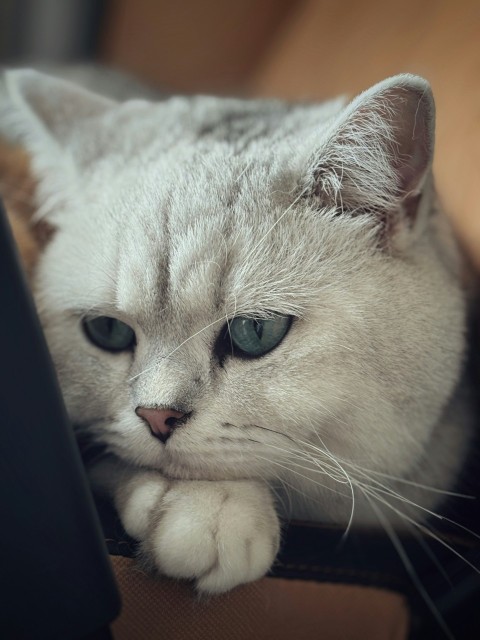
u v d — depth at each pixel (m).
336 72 0.30
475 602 0.20
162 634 0.18
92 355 0.21
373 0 0.30
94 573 0.15
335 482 0.21
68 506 0.15
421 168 0.20
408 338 0.20
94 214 0.22
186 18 0.38
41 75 0.25
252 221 0.20
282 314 0.19
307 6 0.35
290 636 0.19
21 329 0.14
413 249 0.21
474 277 0.24
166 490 0.19
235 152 0.22
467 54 0.25
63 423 0.15
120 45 0.39
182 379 0.19
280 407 0.19
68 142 0.24
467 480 0.23
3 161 0.27
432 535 0.20
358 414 0.20
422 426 0.21
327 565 0.19
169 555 0.18
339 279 0.20
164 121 0.25
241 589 0.19
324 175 0.20
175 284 0.19
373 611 0.20
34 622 0.15
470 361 0.24
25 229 0.25
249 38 0.37
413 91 0.19
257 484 0.20
